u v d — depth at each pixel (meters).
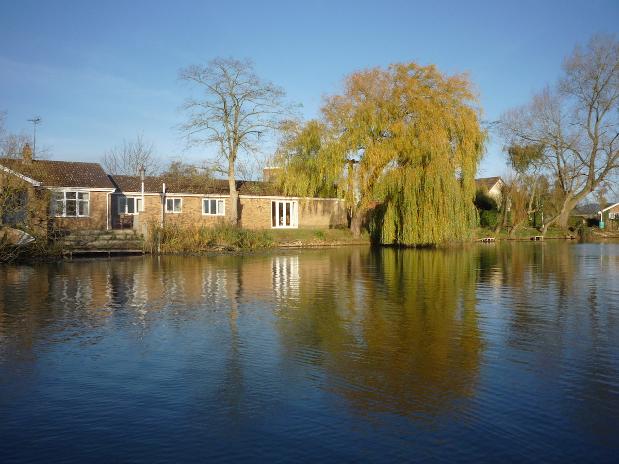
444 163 32.75
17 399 7.04
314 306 13.16
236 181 43.31
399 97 34.59
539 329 10.69
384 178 34.53
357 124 35.41
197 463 5.39
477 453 5.54
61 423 6.32
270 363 8.47
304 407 6.73
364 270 21.36
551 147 47.81
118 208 35.12
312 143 37.50
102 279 18.09
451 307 13.05
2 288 15.95
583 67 44.88
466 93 33.91
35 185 25.83
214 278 18.53
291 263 24.41
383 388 7.36
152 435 6.00
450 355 8.89
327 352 9.08
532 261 25.77
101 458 5.50
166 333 10.38
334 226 44.00
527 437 5.89
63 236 27.84
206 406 6.78
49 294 14.87
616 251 33.25
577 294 15.07
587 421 6.29
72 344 9.59
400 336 10.12
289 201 42.12
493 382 7.59
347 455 5.52
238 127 37.09
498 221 49.88
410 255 29.56
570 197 49.75
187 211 37.19
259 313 12.27
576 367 8.24
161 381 7.68
